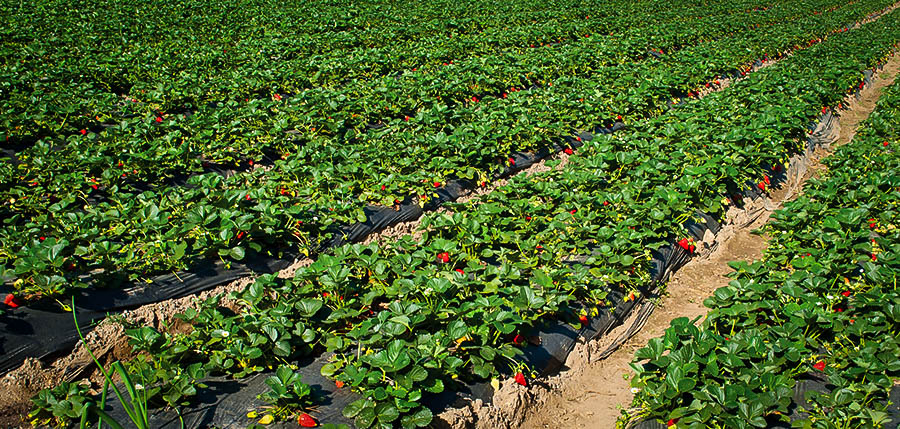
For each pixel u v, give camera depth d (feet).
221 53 46.50
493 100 37.73
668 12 90.84
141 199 22.16
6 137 26.94
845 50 66.18
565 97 39.01
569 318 18.52
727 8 103.30
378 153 27.84
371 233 24.03
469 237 20.88
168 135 27.89
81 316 16.71
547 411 16.33
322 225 22.58
